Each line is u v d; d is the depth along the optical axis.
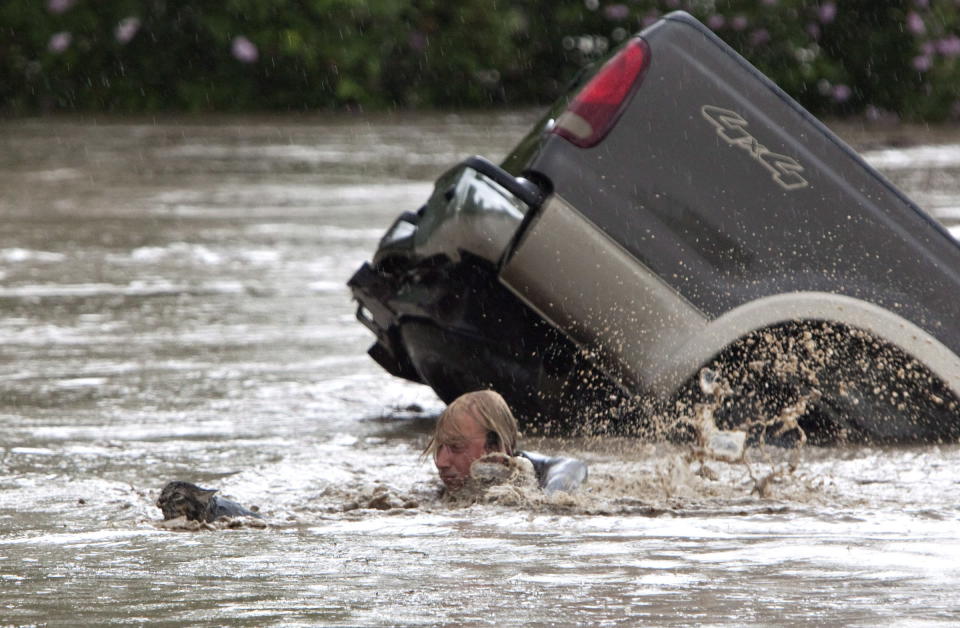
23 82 92.38
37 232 42.41
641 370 18.11
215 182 56.44
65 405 20.80
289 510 14.22
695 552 11.45
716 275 18.25
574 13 99.25
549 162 18.25
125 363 24.17
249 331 27.27
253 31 91.94
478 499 14.55
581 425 18.91
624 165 18.39
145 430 19.08
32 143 72.44
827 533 12.32
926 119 92.44
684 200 18.38
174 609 9.72
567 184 18.16
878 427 18.50
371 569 10.89
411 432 19.17
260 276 34.31
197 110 92.31
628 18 98.94
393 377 23.17
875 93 94.12
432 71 96.44
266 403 21.06
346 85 92.56
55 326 27.81
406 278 19.91
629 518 13.25
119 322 28.27
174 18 92.12
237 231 42.53
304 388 22.19
